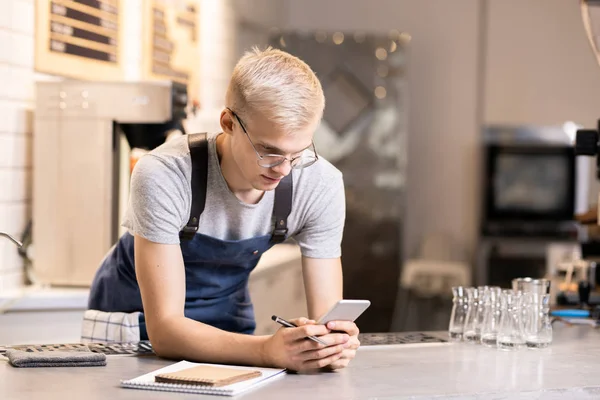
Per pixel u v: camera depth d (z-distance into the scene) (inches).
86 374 67.1
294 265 174.2
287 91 65.9
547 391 65.5
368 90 226.5
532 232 233.8
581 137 104.7
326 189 79.7
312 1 250.4
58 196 124.3
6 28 117.9
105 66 143.3
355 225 227.6
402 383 65.9
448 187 247.3
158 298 73.0
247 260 84.1
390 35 226.5
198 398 59.3
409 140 249.0
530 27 245.6
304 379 66.7
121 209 127.0
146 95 122.3
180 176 74.7
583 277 113.1
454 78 247.0
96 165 123.4
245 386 62.0
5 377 65.1
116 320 87.7
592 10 104.7
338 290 81.2
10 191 121.3
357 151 227.5
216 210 78.1
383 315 227.9
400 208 227.5
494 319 84.5
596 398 67.3
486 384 66.4
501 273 234.7
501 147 235.6
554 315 104.5
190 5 178.4
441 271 243.3
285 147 66.9
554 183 234.1
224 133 77.7
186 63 177.2
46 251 124.9
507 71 246.7
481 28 246.5
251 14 220.2
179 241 76.0
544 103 246.1
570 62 245.1
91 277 124.4
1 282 120.3
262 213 79.9
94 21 139.2
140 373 67.9
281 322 70.4
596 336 91.8
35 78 126.3
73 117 123.2
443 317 237.9
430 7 247.1
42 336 115.6
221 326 88.9
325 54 226.5
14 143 121.8
